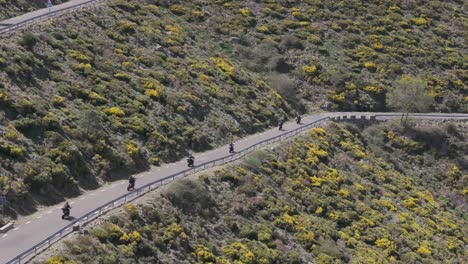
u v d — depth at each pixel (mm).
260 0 96000
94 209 44719
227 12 91250
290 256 48375
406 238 57750
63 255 37844
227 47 84438
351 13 97562
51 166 47469
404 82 83250
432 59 91625
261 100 73625
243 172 55531
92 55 63500
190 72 70688
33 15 69688
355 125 75375
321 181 60062
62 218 43156
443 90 86875
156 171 54344
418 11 101688
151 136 57562
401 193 65375
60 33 64125
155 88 63906
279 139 65125
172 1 88438
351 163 66875
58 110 53500
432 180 71938
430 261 55812
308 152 64188
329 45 90375
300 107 78562
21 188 44438
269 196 54281
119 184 50812
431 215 63719
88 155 51438
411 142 75250
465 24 101562
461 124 79438
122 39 69875
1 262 36938
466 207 69438
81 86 58344
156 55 70750
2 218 42000
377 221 58469
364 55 89625
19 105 50562
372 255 52938
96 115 54750
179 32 79375
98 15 72250
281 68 84000
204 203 49281
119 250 40625
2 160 45219
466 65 92125
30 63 56281
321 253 50469
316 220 54812
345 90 82688
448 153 75625
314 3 98062
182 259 43500
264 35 88812
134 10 78688
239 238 48469
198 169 53750
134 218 43844
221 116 66625
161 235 44031
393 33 95250
